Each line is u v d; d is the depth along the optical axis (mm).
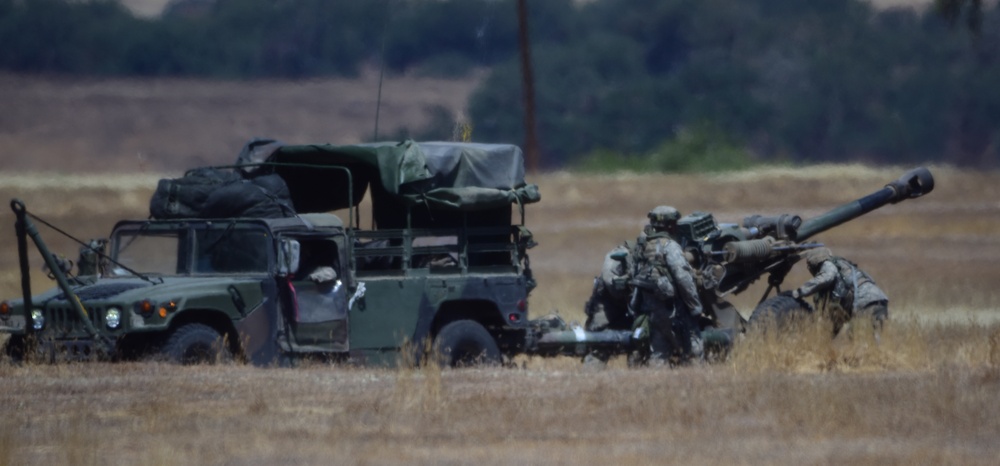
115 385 43812
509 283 53969
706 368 50688
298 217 51000
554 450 36000
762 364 49094
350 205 51375
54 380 44406
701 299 55344
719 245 55844
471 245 53812
